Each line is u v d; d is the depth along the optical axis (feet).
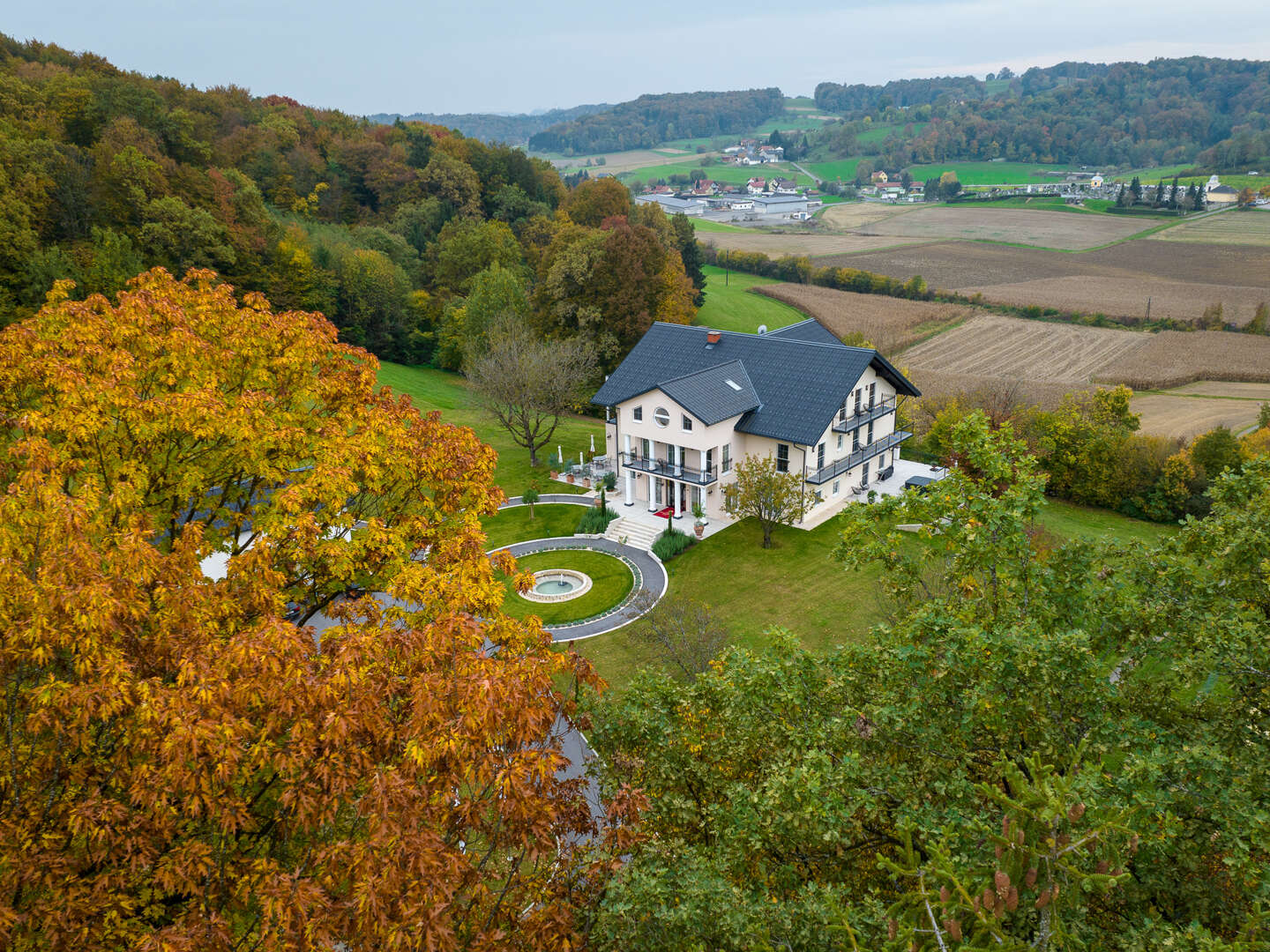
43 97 309.22
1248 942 35.17
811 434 158.30
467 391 231.09
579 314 261.85
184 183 288.71
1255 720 49.88
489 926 41.16
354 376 85.66
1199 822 45.75
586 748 92.68
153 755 38.83
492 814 40.73
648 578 147.13
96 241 246.88
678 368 184.44
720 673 65.41
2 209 228.22
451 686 39.86
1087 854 33.58
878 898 46.60
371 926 34.65
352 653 41.45
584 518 167.32
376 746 41.22
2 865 37.19
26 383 67.00
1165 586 57.00
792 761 51.93
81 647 40.32
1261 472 59.67
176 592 48.21
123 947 39.42
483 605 56.80
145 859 37.65
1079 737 50.98
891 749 54.80
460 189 425.69
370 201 442.50
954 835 38.37
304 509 65.05
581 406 240.53
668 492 175.73
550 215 443.32
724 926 38.58
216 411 64.85
